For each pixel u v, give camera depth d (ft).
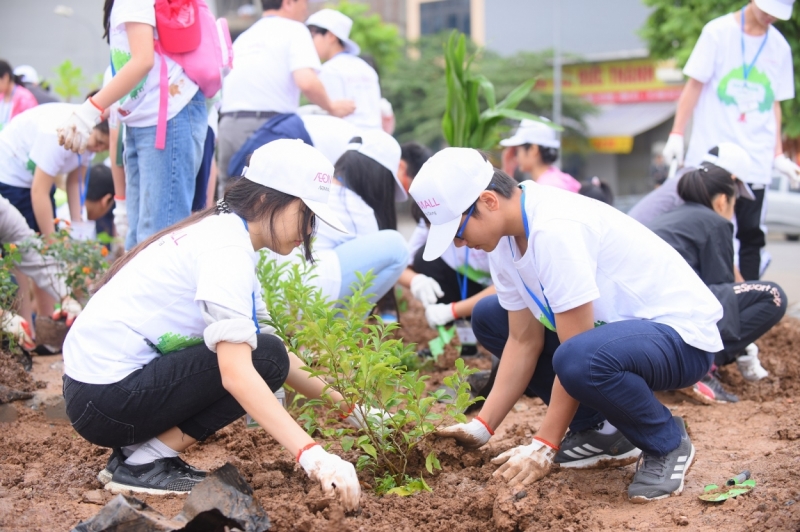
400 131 100.01
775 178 53.21
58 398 12.75
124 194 16.30
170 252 8.87
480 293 16.14
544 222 9.16
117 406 8.88
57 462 10.75
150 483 9.39
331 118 17.21
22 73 26.14
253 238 8.93
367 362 9.18
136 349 8.90
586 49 108.47
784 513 8.41
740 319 14.32
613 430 10.55
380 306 17.29
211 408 9.37
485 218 9.23
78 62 78.54
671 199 16.07
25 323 14.92
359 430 9.87
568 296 9.10
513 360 10.77
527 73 101.55
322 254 14.42
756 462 10.37
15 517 8.68
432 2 116.16
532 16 110.01
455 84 19.60
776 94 19.15
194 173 13.44
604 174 111.24
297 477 9.86
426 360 16.29
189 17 12.77
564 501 9.05
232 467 8.47
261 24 17.72
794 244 51.55
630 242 9.59
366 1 117.39
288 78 17.49
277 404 8.31
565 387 9.35
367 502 9.03
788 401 13.66
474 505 9.07
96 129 16.61
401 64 102.06
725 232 14.35
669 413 9.84
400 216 69.21
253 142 15.93
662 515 8.96
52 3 77.97
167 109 12.82
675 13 63.62
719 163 15.02
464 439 10.59
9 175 16.53
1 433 11.78
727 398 14.30
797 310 23.61
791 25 52.11
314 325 9.43
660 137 107.45
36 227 17.03
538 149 19.93
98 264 16.15
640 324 9.51
